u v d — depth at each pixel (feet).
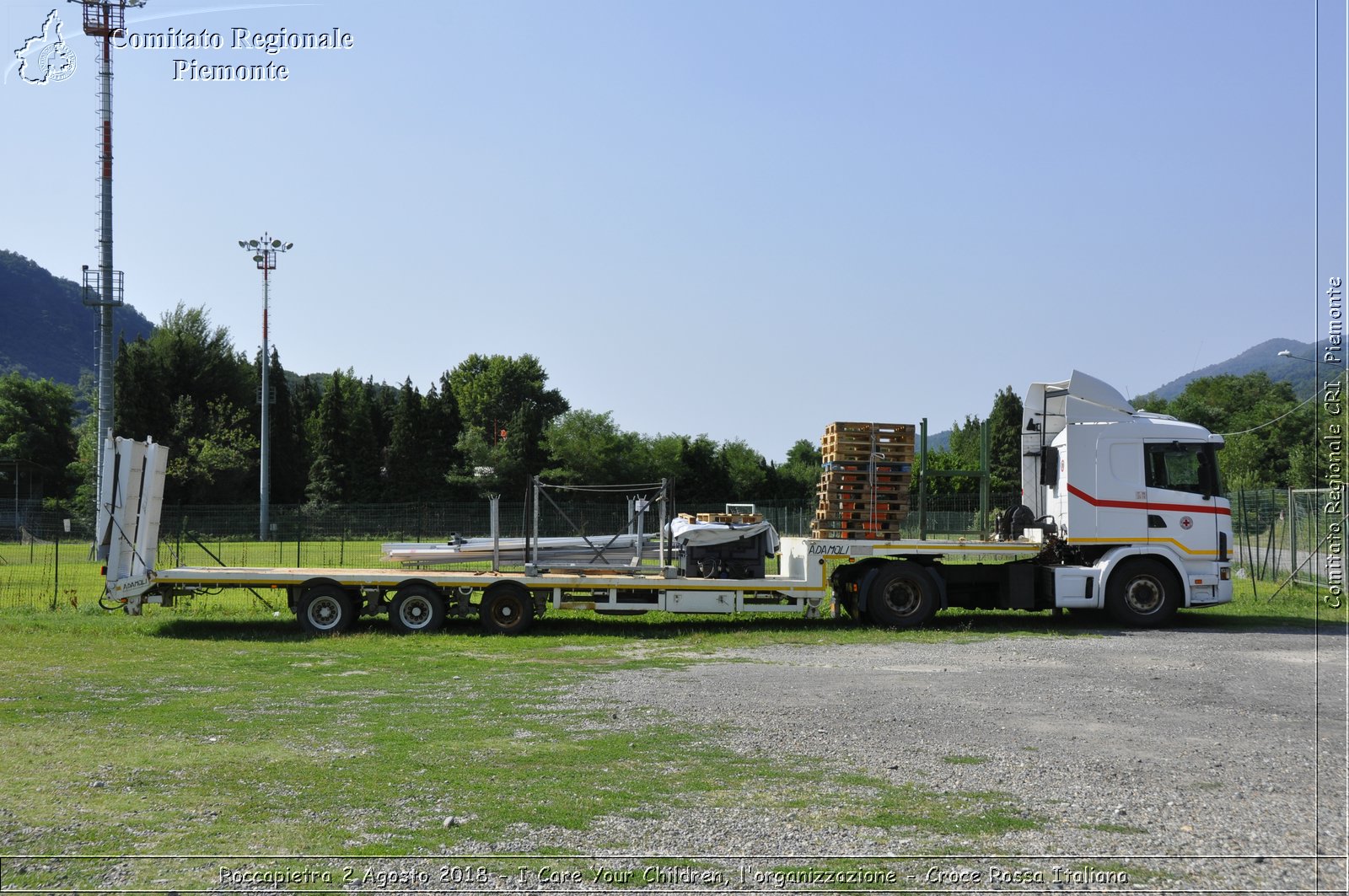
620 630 58.75
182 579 56.49
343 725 31.71
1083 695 36.63
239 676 41.96
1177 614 64.34
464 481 231.09
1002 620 61.62
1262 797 23.57
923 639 53.47
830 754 27.71
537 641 53.42
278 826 21.35
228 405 236.84
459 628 59.31
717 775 25.53
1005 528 63.77
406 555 61.00
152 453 57.98
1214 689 37.96
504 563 61.36
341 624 56.70
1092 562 59.67
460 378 341.41
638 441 237.86
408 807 22.75
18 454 257.14
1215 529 58.34
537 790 24.11
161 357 240.32
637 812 22.39
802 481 238.27
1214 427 211.82
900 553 58.18
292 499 247.70
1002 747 28.60
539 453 235.61
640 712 33.76
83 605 68.54
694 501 223.92
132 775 25.36
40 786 24.26
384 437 264.72
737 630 58.03
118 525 56.65
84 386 384.06
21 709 34.40
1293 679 40.04
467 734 30.30
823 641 53.21
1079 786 24.47
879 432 58.85
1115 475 58.39
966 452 207.92
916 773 25.71
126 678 41.42
